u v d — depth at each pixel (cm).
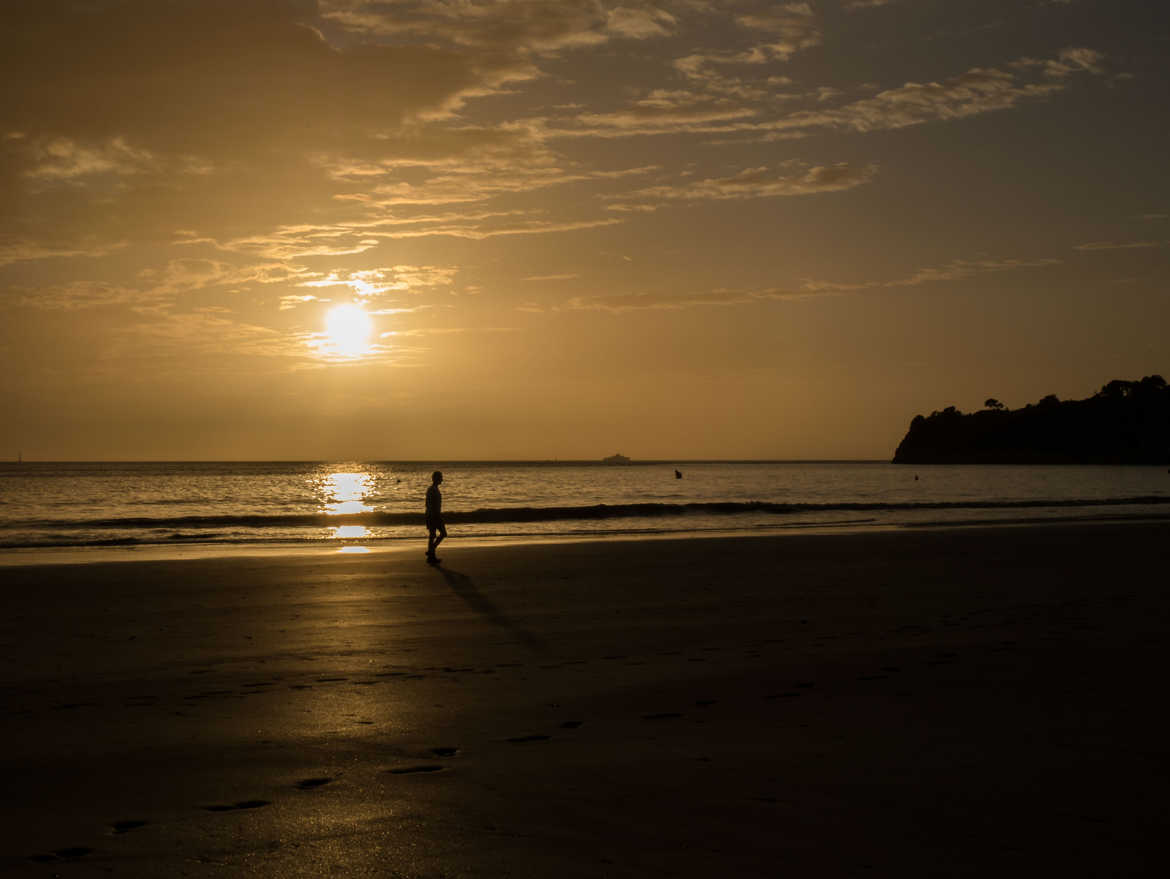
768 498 5497
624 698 727
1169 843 419
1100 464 16888
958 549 2016
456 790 497
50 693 747
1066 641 973
